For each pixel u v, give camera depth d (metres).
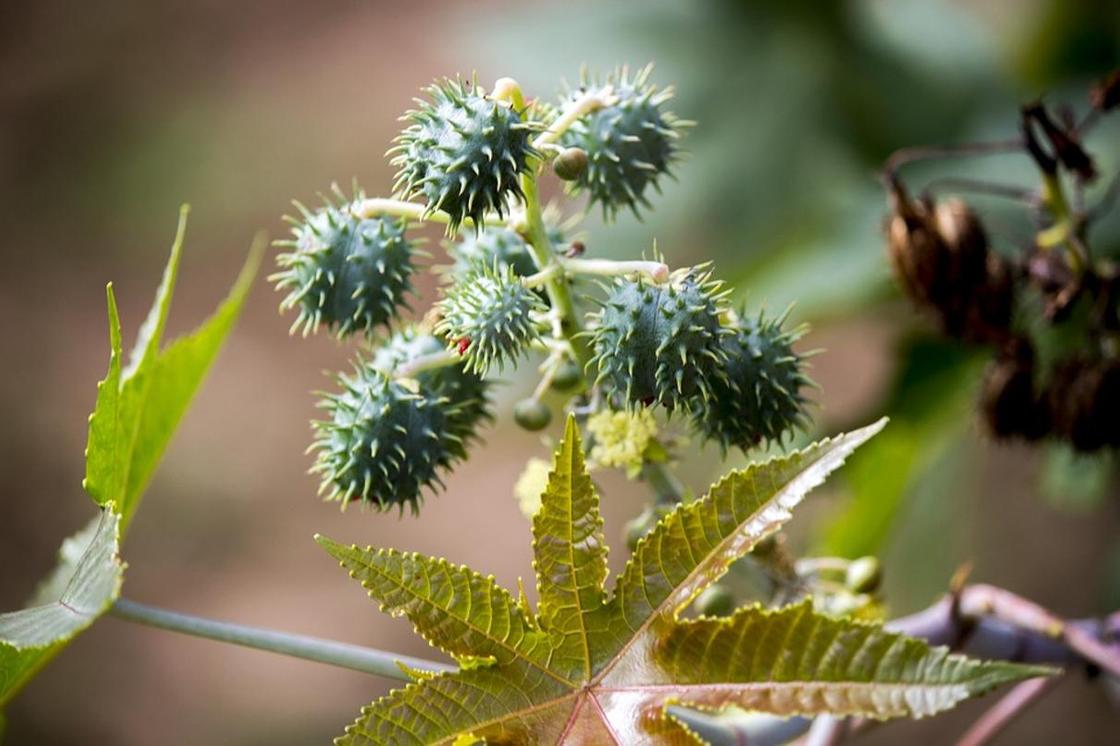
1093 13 0.93
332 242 0.58
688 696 0.54
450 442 0.59
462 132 0.55
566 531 0.54
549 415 0.59
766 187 0.95
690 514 0.54
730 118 0.96
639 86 0.59
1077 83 0.92
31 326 2.15
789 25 0.97
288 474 1.93
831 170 0.94
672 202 0.95
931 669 0.53
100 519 0.57
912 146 0.94
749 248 0.94
